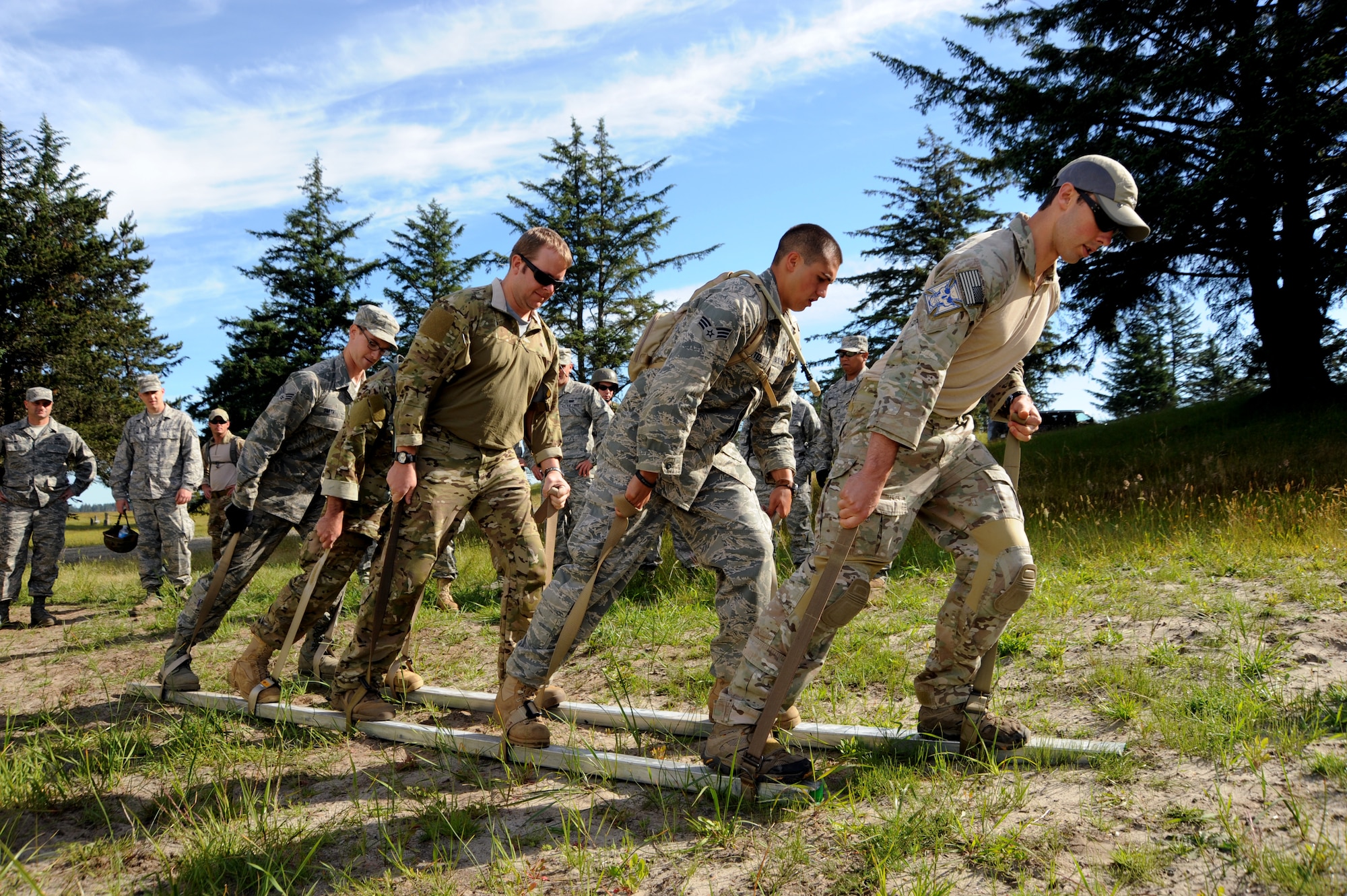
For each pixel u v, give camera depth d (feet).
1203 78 48.83
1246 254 54.13
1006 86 56.44
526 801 8.50
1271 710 8.74
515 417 11.53
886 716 10.36
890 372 7.36
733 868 6.81
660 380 8.50
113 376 99.60
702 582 20.94
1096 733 9.07
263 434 13.32
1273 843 6.21
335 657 14.56
